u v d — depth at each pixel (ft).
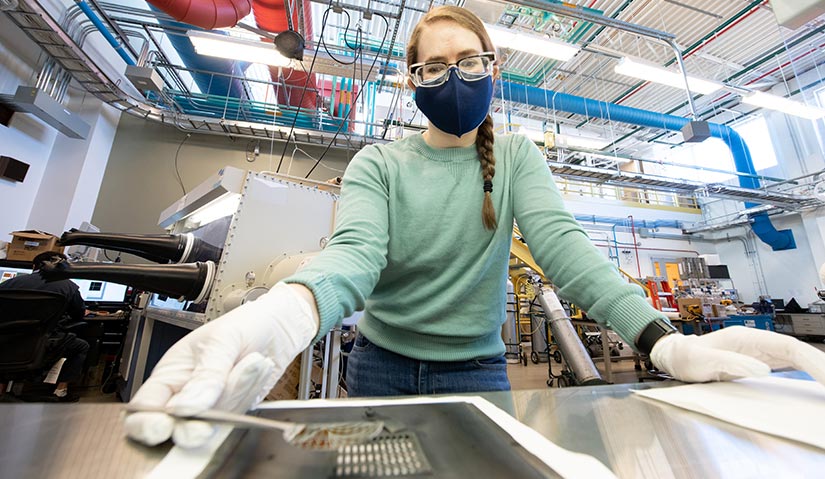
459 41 2.07
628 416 0.97
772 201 18.24
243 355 0.88
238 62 12.51
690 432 0.86
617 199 23.66
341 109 13.66
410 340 1.93
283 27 9.72
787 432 0.81
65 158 11.04
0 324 5.49
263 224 4.11
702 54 15.02
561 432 0.86
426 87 2.08
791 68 17.21
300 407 0.93
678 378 1.32
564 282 1.71
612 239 23.18
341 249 1.48
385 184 2.07
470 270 1.96
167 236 4.32
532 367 12.19
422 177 2.11
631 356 11.64
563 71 16.17
